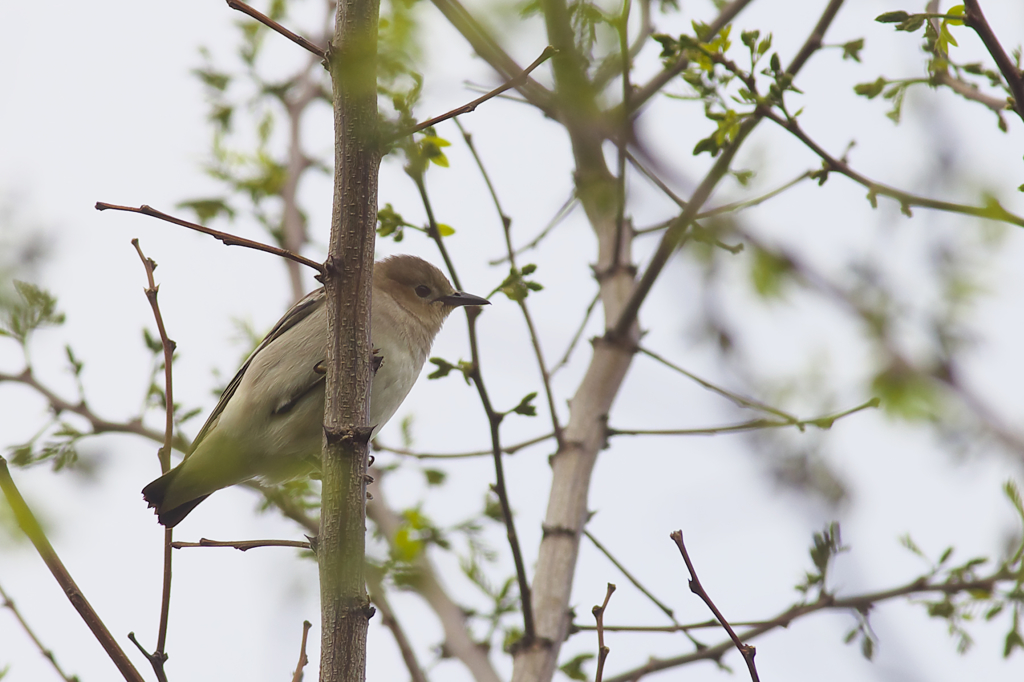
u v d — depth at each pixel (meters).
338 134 7.50
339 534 7.29
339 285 7.43
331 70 7.41
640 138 9.85
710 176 9.22
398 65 8.01
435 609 11.53
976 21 8.20
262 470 12.27
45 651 7.92
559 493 10.37
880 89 9.60
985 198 9.22
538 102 9.30
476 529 12.09
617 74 8.85
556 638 9.64
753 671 7.09
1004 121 9.41
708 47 9.15
